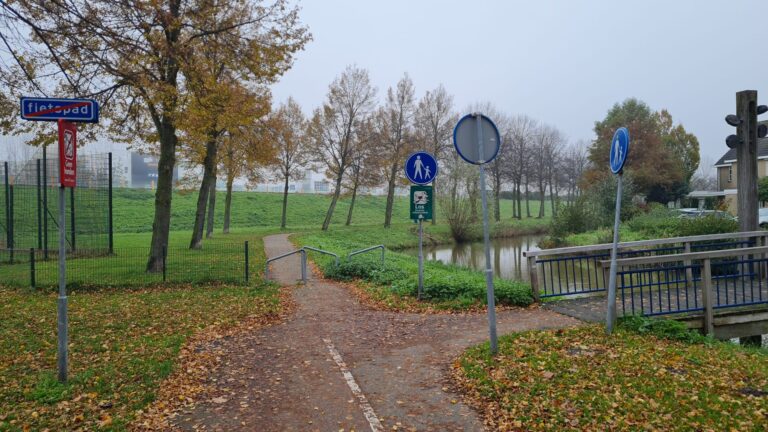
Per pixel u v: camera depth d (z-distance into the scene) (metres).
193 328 8.52
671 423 4.37
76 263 16.27
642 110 51.88
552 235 34.50
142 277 13.63
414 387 5.66
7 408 5.04
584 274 19.86
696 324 8.14
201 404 5.23
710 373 5.62
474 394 5.33
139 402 5.19
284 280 14.67
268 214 57.19
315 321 9.22
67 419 4.77
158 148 23.11
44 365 6.50
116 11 10.73
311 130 39.75
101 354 6.95
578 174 64.88
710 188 81.56
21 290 12.41
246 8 15.46
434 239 40.16
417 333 8.05
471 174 40.19
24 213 19.86
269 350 7.29
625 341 6.84
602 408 4.69
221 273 14.18
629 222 31.69
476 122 6.32
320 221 57.22
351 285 13.50
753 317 8.34
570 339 6.99
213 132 21.11
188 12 13.14
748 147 11.66
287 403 5.26
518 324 8.16
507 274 21.00
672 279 13.23
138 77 11.55
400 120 43.88
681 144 61.28
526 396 5.07
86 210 19.59
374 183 41.69
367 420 4.80
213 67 15.38
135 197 55.66
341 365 6.50
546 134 63.59
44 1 8.85
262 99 22.44
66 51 9.84
